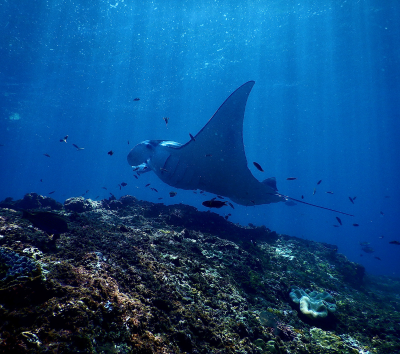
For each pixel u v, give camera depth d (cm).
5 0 1238
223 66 2169
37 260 194
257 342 266
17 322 127
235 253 509
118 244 314
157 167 693
